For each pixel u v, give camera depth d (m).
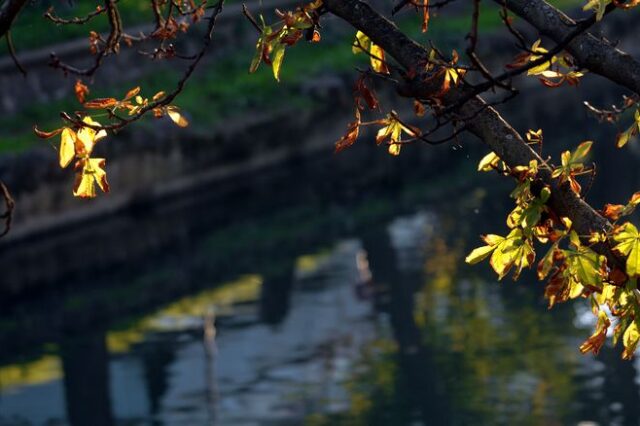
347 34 33.25
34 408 15.81
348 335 17.38
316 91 29.94
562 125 30.44
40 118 25.81
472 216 23.42
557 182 3.66
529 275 19.08
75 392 16.28
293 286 20.27
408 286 19.33
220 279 21.08
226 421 14.64
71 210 24.52
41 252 23.30
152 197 26.22
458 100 3.70
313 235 23.28
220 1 4.29
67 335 18.78
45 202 23.95
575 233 3.57
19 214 23.48
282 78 30.41
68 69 4.07
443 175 26.92
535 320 17.11
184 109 27.67
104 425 14.84
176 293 20.53
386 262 20.80
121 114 24.53
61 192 24.28
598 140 28.48
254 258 22.17
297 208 25.52
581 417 13.63
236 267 21.70
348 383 15.57
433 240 21.91
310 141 29.67
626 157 26.55
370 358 16.41
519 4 3.74
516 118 31.64
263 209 25.64
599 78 34.97
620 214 3.63
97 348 18.03
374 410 14.48
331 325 17.92
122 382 16.48
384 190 26.22
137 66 28.52
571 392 14.37
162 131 26.38
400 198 25.41
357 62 31.62
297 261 21.73
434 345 16.58
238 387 15.80
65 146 4.01
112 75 27.75
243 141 28.11
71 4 4.60
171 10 4.59
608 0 3.52
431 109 3.95
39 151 24.08
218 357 17.00
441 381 15.22
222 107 28.42
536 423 13.45
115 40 4.24
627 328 3.66
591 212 3.62
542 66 3.82
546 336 16.44
